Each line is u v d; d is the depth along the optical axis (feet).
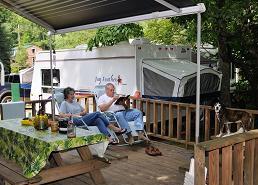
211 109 17.26
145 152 17.24
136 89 23.36
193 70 23.36
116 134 18.45
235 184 9.64
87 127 16.65
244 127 15.40
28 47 82.89
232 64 29.55
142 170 14.35
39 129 12.59
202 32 23.26
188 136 18.07
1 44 74.38
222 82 24.50
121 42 25.21
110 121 18.30
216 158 8.80
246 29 23.73
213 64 30.99
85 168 12.25
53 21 16.83
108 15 14.43
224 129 16.19
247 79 28.02
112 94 19.25
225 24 21.66
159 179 13.25
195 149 8.50
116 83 24.66
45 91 31.50
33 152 10.96
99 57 25.82
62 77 29.50
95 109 24.44
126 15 13.93
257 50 25.52
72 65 28.43
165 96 22.43
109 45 25.55
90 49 26.22
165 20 32.89
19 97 39.37
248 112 15.64
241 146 9.68
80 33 67.46
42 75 31.99
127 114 18.97
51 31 17.70
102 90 22.11
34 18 16.66
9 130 12.67
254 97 27.71
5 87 39.73
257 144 10.35
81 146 11.83
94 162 12.47
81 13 14.84
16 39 88.89
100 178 12.73
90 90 26.76
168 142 20.53
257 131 10.26
